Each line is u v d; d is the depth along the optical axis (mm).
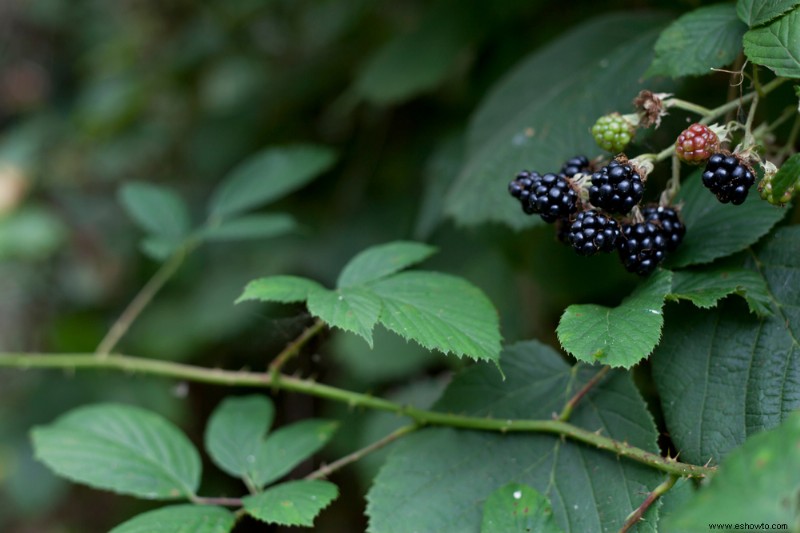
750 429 533
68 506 1463
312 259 984
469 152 680
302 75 1084
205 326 1045
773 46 529
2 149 1537
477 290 577
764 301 541
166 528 567
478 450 574
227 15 1243
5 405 1403
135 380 1142
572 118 625
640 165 535
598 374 568
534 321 728
